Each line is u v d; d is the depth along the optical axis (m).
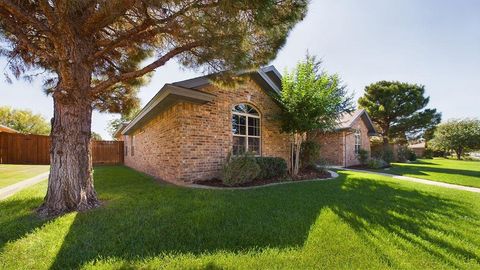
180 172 7.01
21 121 30.11
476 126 29.72
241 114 8.66
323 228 3.47
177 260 2.52
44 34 4.26
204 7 3.42
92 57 4.38
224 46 3.95
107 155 17.88
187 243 2.93
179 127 7.09
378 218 3.99
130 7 3.47
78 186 4.24
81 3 3.08
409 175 10.40
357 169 13.38
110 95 7.07
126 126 13.95
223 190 5.93
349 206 4.66
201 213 3.95
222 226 3.46
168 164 7.96
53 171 4.19
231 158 7.28
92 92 4.46
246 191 5.84
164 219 3.67
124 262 2.46
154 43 4.97
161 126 8.94
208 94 7.07
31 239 2.96
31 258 2.52
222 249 2.79
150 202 4.68
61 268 2.35
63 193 4.11
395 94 25.02
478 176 10.20
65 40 3.95
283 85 8.78
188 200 4.83
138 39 4.47
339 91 12.14
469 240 3.21
